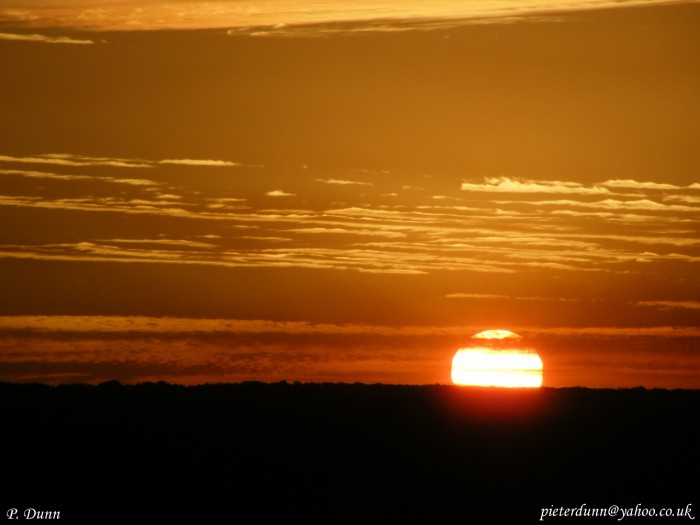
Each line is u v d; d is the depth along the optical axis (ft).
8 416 401.70
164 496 348.59
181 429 400.47
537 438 407.03
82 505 340.39
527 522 344.49
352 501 352.08
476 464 384.06
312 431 405.59
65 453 374.22
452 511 349.00
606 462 386.52
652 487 368.27
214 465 371.97
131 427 399.44
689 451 394.52
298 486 360.28
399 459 384.88
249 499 350.84
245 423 409.90
